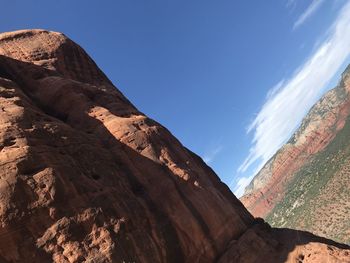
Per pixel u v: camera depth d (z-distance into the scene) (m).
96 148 25.33
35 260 18.73
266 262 26.61
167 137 29.47
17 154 20.30
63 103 29.81
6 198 18.95
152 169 26.55
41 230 19.34
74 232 19.97
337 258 25.36
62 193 20.53
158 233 24.02
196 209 26.36
